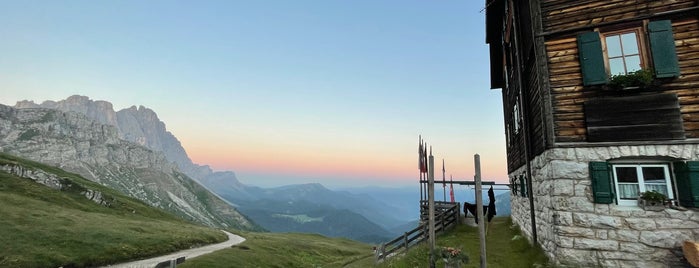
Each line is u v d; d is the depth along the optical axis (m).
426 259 15.12
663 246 10.11
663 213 10.24
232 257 33.53
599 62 11.48
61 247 30.64
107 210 70.56
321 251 54.75
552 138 11.74
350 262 24.50
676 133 10.55
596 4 12.09
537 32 12.67
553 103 12.02
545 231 12.84
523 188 17.44
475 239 18.42
